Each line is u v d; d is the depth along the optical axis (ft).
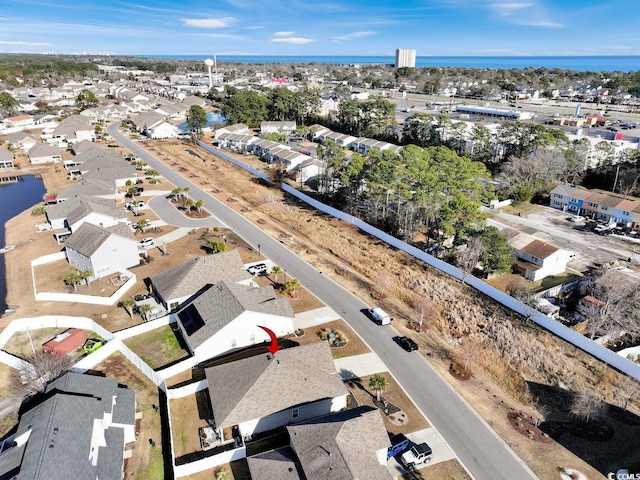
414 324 151.64
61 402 97.71
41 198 281.33
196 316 140.26
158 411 112.98
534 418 113.39
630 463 100.99
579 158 299.58
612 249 212.64
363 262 197.47
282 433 105.81
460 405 116.88
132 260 186.91
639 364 134.62
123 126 488.44
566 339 144.87
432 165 241.55
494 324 152.25
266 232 226.17
